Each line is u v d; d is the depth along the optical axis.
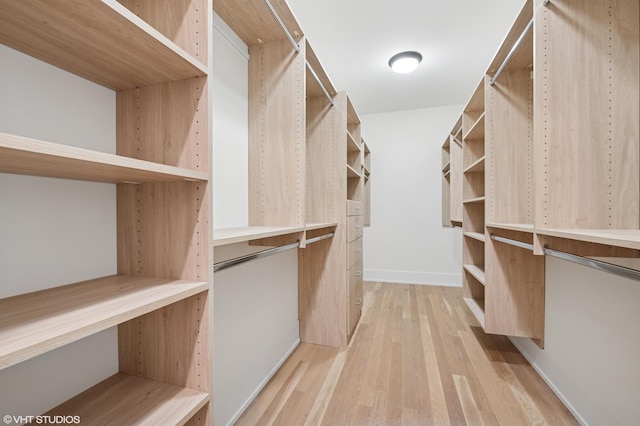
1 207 0.64
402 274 3.94
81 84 0.80
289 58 1.56
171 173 0.68
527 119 1.82
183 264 0.83
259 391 1.57
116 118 0.89
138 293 0.69
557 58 1.20
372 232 4.05
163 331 0.84
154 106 0.86
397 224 3.96
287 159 1.56
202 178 0.78
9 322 0.50
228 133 1.45
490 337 2.23
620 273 0.81
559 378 1.52
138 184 0.87
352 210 2.31
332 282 2.15
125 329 0.88
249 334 1.51
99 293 0.69
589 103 1.17
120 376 0.86
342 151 2.15
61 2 0.50
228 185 1.45
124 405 0.73
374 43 2.34
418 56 2.51
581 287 1.36
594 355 1.26
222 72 1.41
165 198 0.84
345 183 2.15
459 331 2.35
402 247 3.95
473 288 2.75
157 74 0.80
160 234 0.85
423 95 3.42
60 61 0.72
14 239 0.66
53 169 0.59
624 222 1.15
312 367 1.81
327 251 2.16
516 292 1.79
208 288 0.80
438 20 2.05
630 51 1.14
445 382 1.63
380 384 1.62
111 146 0.88
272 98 1.58
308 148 2.22
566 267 1.49
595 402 1.24
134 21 0.57
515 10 1.94
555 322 1.58
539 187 1.22
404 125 3.94
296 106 1.54
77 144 0.78
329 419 1.34
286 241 1.56
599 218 1.17
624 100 1.15
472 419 1.33
